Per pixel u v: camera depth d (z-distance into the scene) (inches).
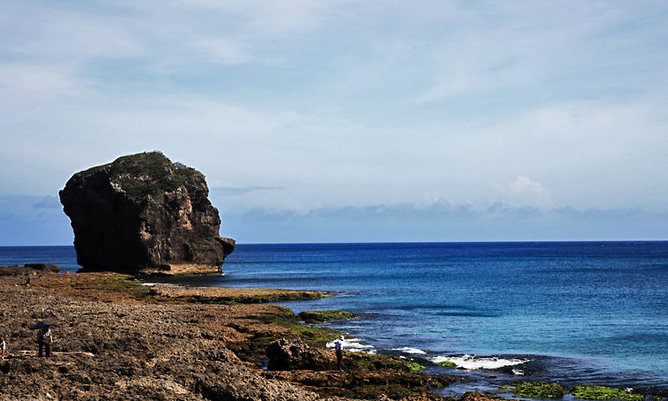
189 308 2209.6
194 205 5128.0
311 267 6614.2
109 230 4734.3
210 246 5118.1
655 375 1339.8
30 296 2317.9
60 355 1095.0
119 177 4830.2
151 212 4653.1
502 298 3065.9
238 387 941.2
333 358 1348.4
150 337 1358.3
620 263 7086.6
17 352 1143.0
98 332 1379.2
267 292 3021.7
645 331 1959.9
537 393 1168.2
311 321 2148.1
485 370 1380.4
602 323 2145.7
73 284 3245.6
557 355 1555.1
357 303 2834.6
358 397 1085.8
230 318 2011.6
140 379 957.8
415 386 1195.9
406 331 1952.5
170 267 4692.4
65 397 829.2
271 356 1376.7
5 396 800.3
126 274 4527.6
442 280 4431.6
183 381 984.3
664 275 4822.8
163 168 5098.4
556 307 2647.6
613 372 1366.9
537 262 7632.9
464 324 2117.4
